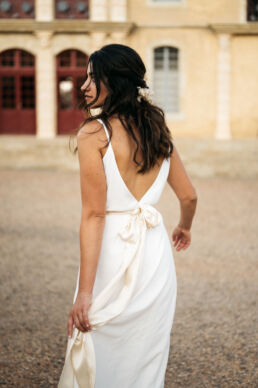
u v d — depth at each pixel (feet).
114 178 5.67
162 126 6.03
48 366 9.72
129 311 5.76
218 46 62.54
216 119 63.93
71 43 61.87
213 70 63.21
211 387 8.86
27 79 66.03
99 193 5.61
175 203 31.27
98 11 60.13
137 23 62.44
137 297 5.84
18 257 18.56
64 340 11.02
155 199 6.17
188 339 11.02
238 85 63.52
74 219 26.17
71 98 65.26
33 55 63.72
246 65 63.10
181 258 18.54
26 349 10.50
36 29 60.75
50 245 20.51
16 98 65.51
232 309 13.02
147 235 6.07
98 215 5.67
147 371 6.01
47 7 60.95
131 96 5.78
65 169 51.31
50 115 63.16
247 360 9.96
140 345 5.90
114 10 60.23
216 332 11.43
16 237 21.88
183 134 64.54
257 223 25.61
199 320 12.20
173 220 25.93
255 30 60.80
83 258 5.61
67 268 17.15
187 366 9.71
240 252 19.54
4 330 11.54
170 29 62.54
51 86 62.75
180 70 63.36
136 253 5.85
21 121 66.13
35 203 30.99
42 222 25.29
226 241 21.49
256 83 63.31
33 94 66.13
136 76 5.85
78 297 5.63
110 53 5.76
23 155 52.03
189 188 6.59
